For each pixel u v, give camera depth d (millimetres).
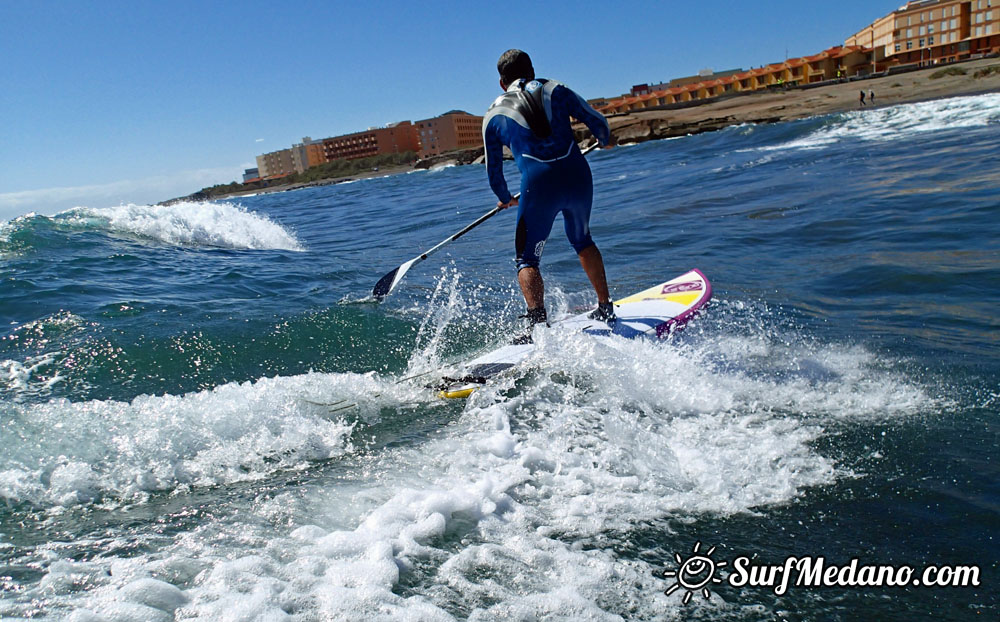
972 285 4527
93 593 1737
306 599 1695
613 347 3688
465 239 9570
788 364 3465
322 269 6883
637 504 2184
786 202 9219
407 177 54625
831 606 1678
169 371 3752
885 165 11414
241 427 2898
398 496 2213
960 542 1903
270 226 10586
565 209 3865
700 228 8156
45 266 6125
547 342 3705
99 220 8625
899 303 4387
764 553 1904
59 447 2684
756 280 5406
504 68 3934
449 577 1801
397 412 3152
